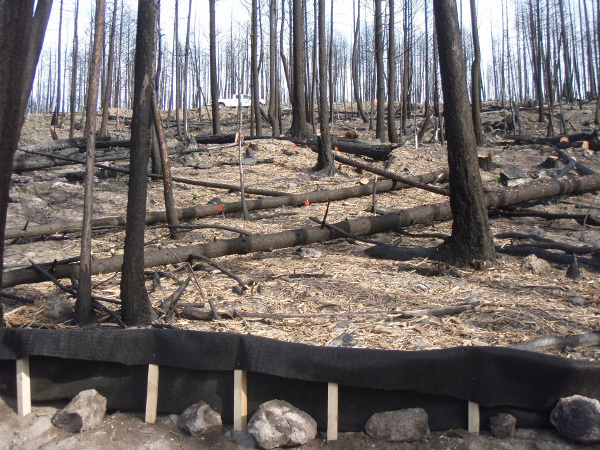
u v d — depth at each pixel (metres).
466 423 3.23
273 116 19.88
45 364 3.74
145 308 4.57
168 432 3.45
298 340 4.18
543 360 3.11
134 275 4.50
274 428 3.21
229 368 3.41
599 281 5.64
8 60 3.62
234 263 6.56
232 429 3.43
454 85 5.97
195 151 14.51
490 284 5.57
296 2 16.47
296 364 3.29
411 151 15.42
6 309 5.04
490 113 27.25
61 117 25.09
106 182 11.47
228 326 4.51
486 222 6.20
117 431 3.48
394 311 4.70
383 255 6.80
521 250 6.73
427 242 7.71
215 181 11.76
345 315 4.67
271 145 15.23
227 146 15.24
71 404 3.54
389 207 9.89
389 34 17.89
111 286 5.66
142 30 4.32
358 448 3.18
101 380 3.69
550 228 8.63
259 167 13.32
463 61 6.00
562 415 3.05
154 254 6.21
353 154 14.88
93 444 3.34
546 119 24.81
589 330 4.32
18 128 3.80
